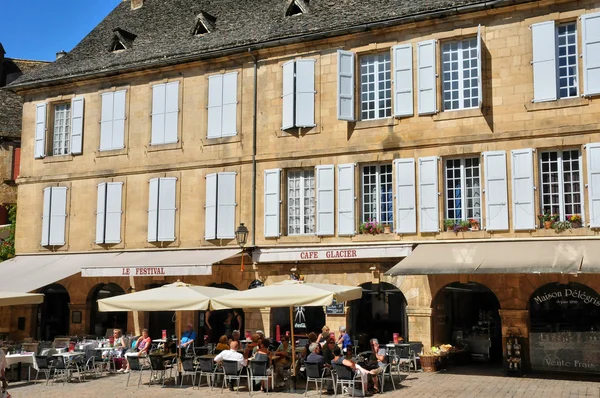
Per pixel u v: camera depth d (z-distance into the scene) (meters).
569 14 17.72
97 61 24.62
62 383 16.77
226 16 24.19
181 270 19.73
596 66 17.16
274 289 15.41
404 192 19.05
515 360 16.92
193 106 22.41
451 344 19.97
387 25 19.50
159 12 26.38
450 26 19.00
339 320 19.53
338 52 19.81
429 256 17.59
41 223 24.53
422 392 14.46
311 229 20.55
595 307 17.05
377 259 19.19
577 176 17.53
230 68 22.03
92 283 23.09
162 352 16.95
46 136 24.86
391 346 17.41
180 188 22.27
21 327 24.02
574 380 16.16
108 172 23.44
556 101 17.61
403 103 19.30
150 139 22.91
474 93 18.78
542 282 17.36
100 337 22.39
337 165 20.00
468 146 18.48
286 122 20.69
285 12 22.19
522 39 18.20
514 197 17.75
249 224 21.09
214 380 16.59
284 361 16.03
